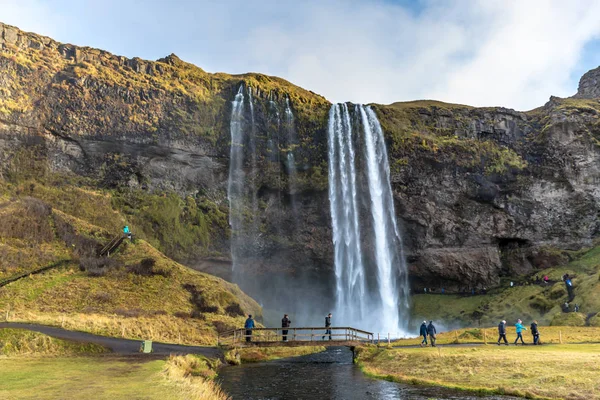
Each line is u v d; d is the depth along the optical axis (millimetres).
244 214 74125
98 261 54031
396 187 78625
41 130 66062
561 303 65375
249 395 21547
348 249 76938
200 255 69250
